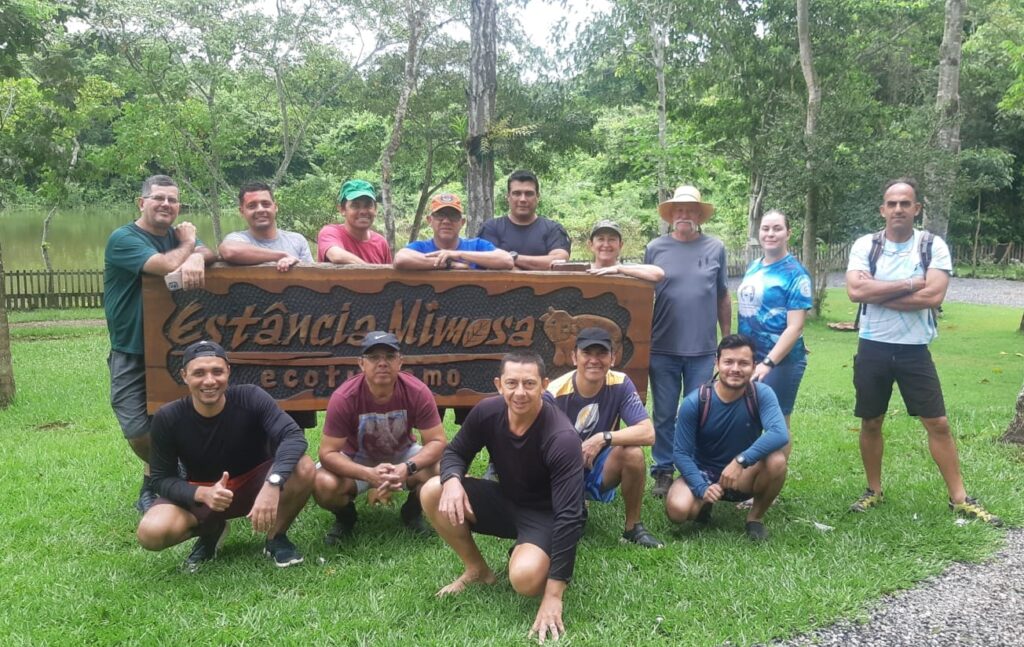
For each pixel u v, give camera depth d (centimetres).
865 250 464
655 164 1820
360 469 403
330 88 1861
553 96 1716
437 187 2072
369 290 474
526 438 345
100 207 4497
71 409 761
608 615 337
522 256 511
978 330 1363
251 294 464
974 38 2467
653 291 495
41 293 1861
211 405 379
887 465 553
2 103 1741
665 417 521
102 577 373
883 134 1532
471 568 367
